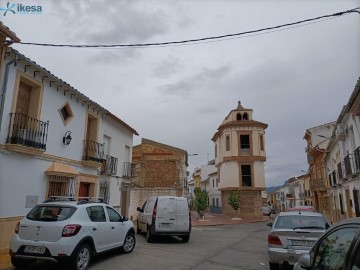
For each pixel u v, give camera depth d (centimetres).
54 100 1260
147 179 2930
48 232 750
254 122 3869
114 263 898
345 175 2083
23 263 794
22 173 1070
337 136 2120
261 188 3744
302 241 791
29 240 751
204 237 1703
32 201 1112
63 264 770
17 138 1020
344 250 331
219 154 4244
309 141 3922
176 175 2941
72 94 1378
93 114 1593
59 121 1294
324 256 382
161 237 1578
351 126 1825
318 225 855
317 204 4041
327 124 3678
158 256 1030
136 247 1215
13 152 1029
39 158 1159
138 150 3016
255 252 1198
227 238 1686
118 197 1936
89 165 1504
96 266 855
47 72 1161
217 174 4772
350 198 2120
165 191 2719
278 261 793
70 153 1373
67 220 773
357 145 1688
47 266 832
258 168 3794
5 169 996
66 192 1316
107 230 918
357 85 1348
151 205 1513
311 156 3750
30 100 1161
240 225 2784
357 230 318
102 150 1653
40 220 773
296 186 6531
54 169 1205
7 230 993
